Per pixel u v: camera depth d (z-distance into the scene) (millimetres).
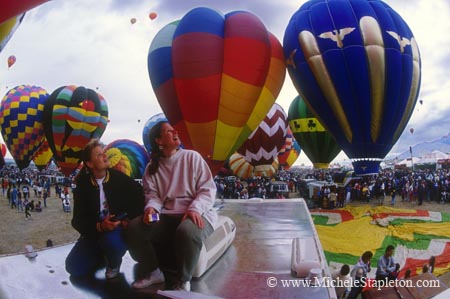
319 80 14055
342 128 14672
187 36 12797
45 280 2557
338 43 13625
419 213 15148
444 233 12633
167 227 2514
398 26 14117
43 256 3066
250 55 12953
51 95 24484
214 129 13297
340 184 22359
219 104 13008
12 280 2551
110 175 2555
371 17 13758
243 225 4422
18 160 26734
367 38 13422
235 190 22656
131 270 2730
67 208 20266
